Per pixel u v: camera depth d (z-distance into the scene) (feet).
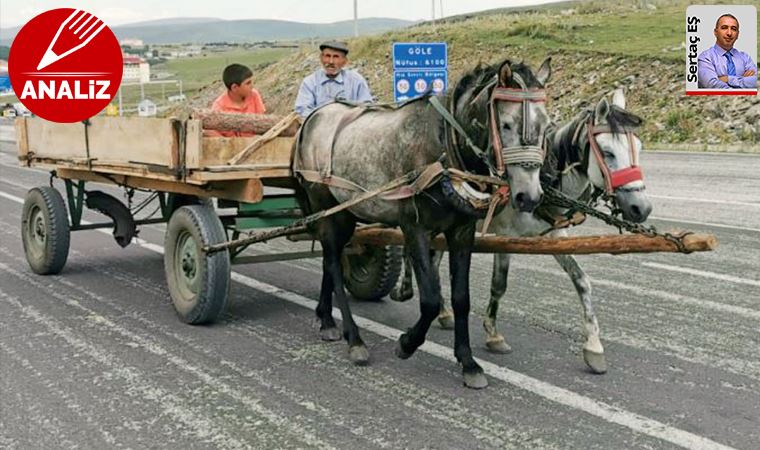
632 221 17.06
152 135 22.21
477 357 18.97
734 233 33.37
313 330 21.57
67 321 22.44
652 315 22.04
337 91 26.16
